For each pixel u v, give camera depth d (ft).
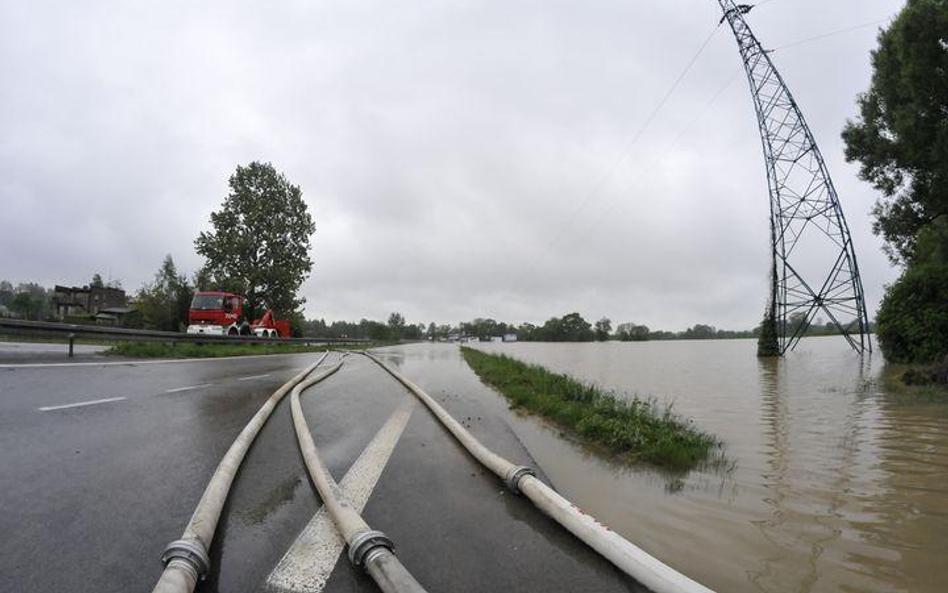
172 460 17.04
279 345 103.45
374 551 10.34
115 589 9.26
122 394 28.99
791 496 16.25
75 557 10.31
